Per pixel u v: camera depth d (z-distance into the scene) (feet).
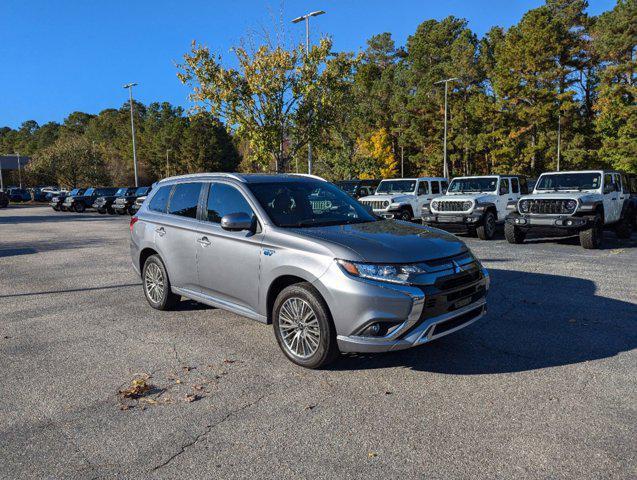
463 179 48.73
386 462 9.61
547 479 8.97
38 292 25.16
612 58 167.22
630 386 12.70
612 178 39.83
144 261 21.71
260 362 14.90
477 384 13.01
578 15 206.49
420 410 11.68
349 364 14.60
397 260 12.92
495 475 9.12
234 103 56.90
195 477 9.28
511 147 167.73
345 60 58.13
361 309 12.70
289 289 14.26
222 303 17.10
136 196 97.04
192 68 57.26
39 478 9.29
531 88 161.68
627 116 137.49
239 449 10.19
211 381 13.58
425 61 247.29
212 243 16.97
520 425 10.88
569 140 186.39
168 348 16.28
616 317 18.66
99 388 13.26
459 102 185.16
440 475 9.15
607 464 9.38
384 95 230.48
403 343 12.74
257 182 17.12
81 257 37.04
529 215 38.24
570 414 11.32
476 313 14.55
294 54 57.62
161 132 355.97
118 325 18.92
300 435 10.68
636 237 44.24
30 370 14.57
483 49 193.98
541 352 15.17
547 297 21.89
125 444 10.46
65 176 198.29
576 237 44.39
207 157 316.60
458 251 14.23
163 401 12.43
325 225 15.80
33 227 66.18
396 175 205.67
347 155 124.36
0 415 11.82
